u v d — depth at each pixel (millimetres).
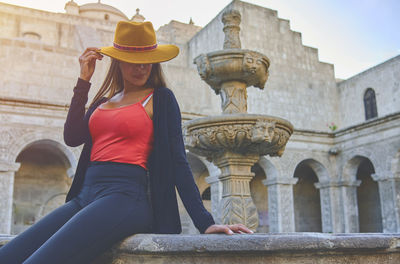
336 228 19594
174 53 2197
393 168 17453
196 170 21312
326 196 20125
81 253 1741
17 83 18969
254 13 26344
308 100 27109
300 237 1733
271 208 19016
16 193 17938
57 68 19922
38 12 29906
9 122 15031
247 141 5848
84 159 2326
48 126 15641
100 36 26844
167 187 2121
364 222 23109
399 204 17188
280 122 5805
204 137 5848
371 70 26344
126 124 2090
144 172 2113
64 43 27953
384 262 1944
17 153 14969
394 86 24656
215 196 17328
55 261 1674
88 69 2377
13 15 27125
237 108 6449
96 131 2170
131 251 1754
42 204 18344
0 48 19000
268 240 1693
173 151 2150
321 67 28250
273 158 18969
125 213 1891
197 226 1996
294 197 23719
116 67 2475
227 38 6688
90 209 1834
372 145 18406
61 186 18812
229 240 1686
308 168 24438
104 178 2023
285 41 27141
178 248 1675
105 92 2498
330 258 1817
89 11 34906
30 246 1904
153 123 2180
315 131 20109
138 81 2262
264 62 6375
